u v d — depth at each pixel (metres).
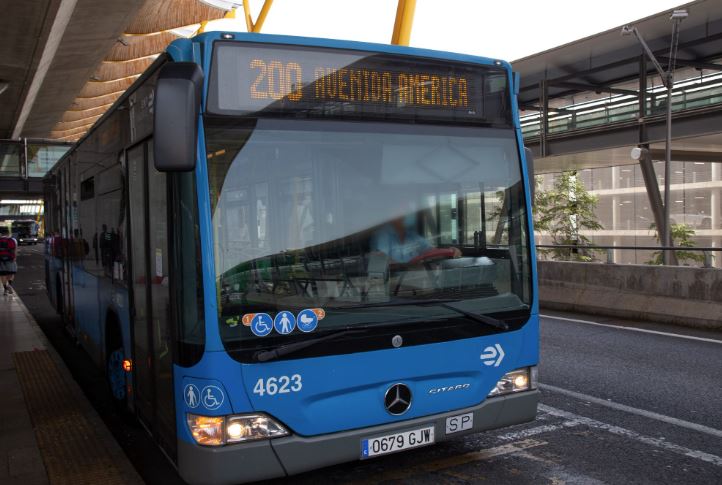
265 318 3.66
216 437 3.57
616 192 58.19
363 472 4.67
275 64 3.89
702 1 27.44
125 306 5.43
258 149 3.79
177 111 3.45
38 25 23.23
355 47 4.12
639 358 8.43
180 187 3.73
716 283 10.73
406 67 4.26
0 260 16.94
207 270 3.58
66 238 9.77
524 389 4.49
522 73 39.59
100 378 8.40
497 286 4.39
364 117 4.11
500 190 4.50
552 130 34.50
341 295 3.86
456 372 4.19
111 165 5.93
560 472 4.59
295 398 3.71
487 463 4.79
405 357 4.01
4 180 45.75
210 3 34.44
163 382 4.25
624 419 5.79
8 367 8.15
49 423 5.80
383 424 3.96
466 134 4.43
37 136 60.06
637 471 4.59
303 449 3.72
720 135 26.55
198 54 3.77
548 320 12.02
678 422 5.69
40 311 15.38
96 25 28.33
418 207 4.16
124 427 6.24
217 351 3.56
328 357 3.79
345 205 3.96
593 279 13.00
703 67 34.00
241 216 3.69
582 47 34.06
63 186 9.92
